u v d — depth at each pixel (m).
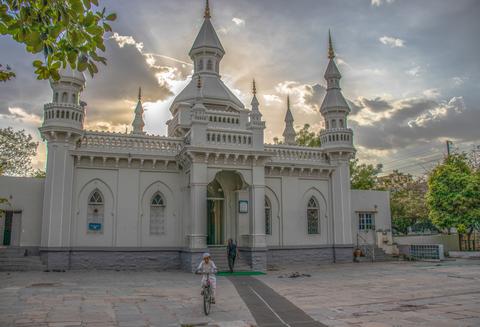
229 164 21.95
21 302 11.76
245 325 9.51
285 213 25.22
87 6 5.41
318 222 26.12
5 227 21.64
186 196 22.53
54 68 6.04
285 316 10.41
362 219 28.53
